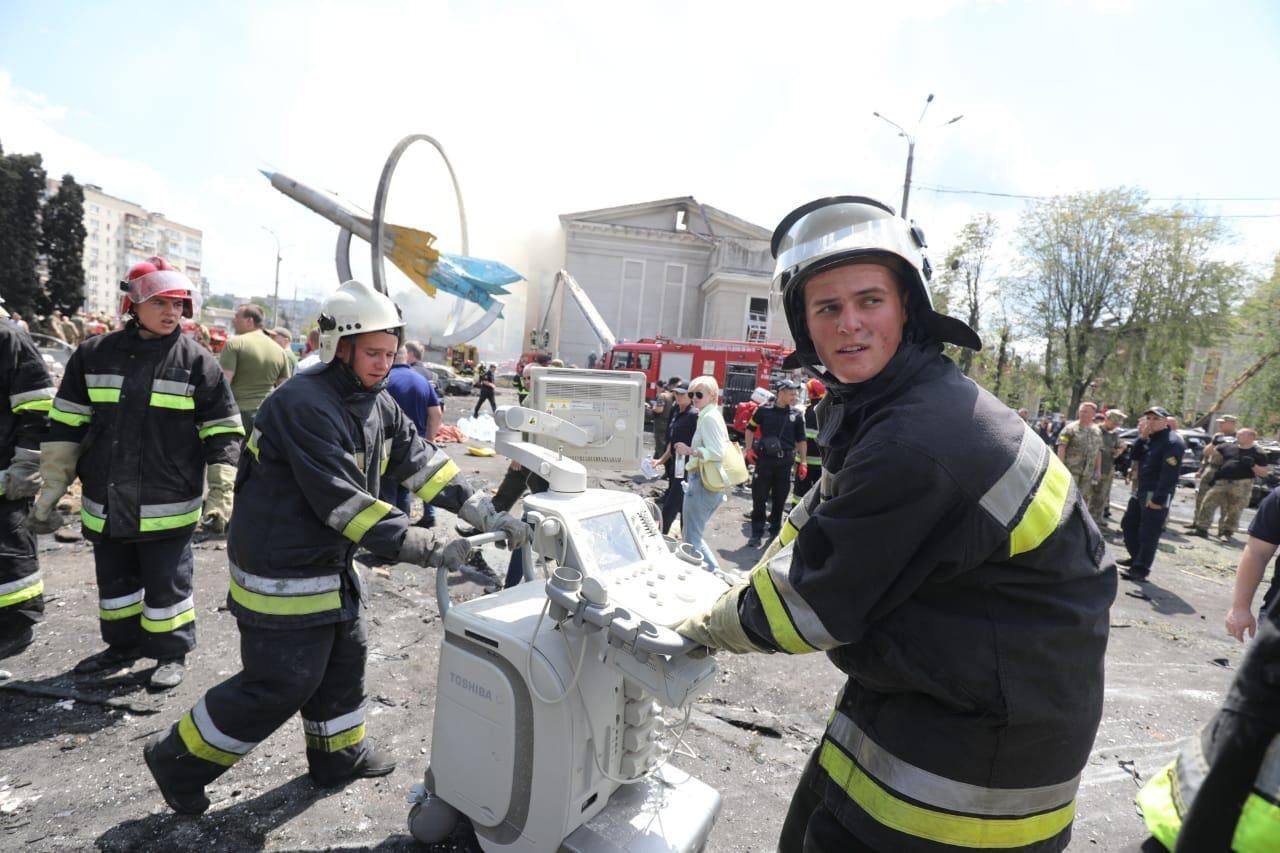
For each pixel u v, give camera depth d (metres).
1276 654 0.90
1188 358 23.98
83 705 2.87
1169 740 3.29
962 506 1.09
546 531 1.88
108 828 2.17
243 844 2.13
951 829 1.17
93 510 2.92
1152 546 6.36
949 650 1.15
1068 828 1.27
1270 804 0.89
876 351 1.24
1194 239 23.47
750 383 16.72
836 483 1.25
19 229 40.81
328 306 2.05
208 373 3.11
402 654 3.53
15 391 2.98
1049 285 25.95
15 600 3.18
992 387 28.33
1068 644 1.15
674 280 35.00
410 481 2.31
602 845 1.80
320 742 2.36
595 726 1.81
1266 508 2.57
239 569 2.06
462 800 1.98
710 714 3.18
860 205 1.25
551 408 2.94
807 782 1.47
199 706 2.08
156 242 103.88
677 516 5.82
